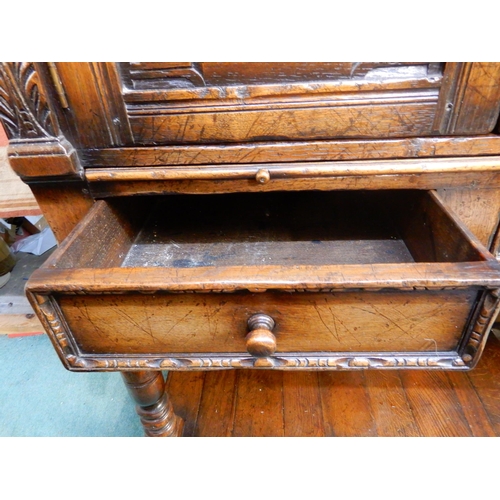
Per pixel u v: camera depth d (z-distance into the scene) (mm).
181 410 887
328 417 860
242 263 668
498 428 820
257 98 480
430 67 457
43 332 1098
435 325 439
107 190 564
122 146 521
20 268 1243
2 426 883
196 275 405
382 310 429
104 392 956
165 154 523
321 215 794
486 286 385
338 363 475
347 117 487
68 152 511
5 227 1270
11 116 488
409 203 657
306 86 470
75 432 868
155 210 826
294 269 406
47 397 947
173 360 487
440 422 838
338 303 426
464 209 577
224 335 464
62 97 483
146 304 436
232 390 931
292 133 501
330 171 517
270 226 763
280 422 854
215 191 553
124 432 863
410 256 658
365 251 680
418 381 929
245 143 513
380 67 459
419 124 490
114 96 484
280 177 530
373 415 859
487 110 476
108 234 607
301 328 452
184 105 488
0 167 894
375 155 514
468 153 507
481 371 940
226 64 461
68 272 420
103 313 447
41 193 571
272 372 972
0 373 1011
